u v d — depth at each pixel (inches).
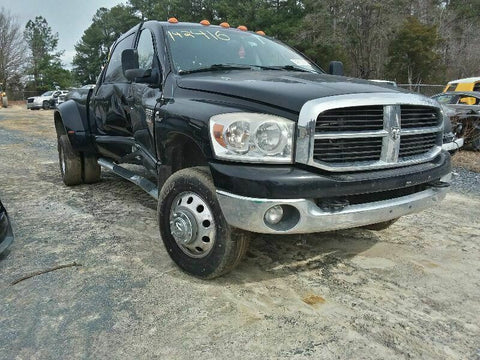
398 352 96.1
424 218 192.1
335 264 140.1
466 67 1374.3
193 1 1505.9
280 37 1249.4
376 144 115.8
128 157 183.9
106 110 200.2
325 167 107.2
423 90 948.0
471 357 95.0
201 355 94.6
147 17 2112.5
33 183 253.9
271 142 107.2
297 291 122.0
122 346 97.5
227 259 118.3
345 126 110.5
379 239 163.0
